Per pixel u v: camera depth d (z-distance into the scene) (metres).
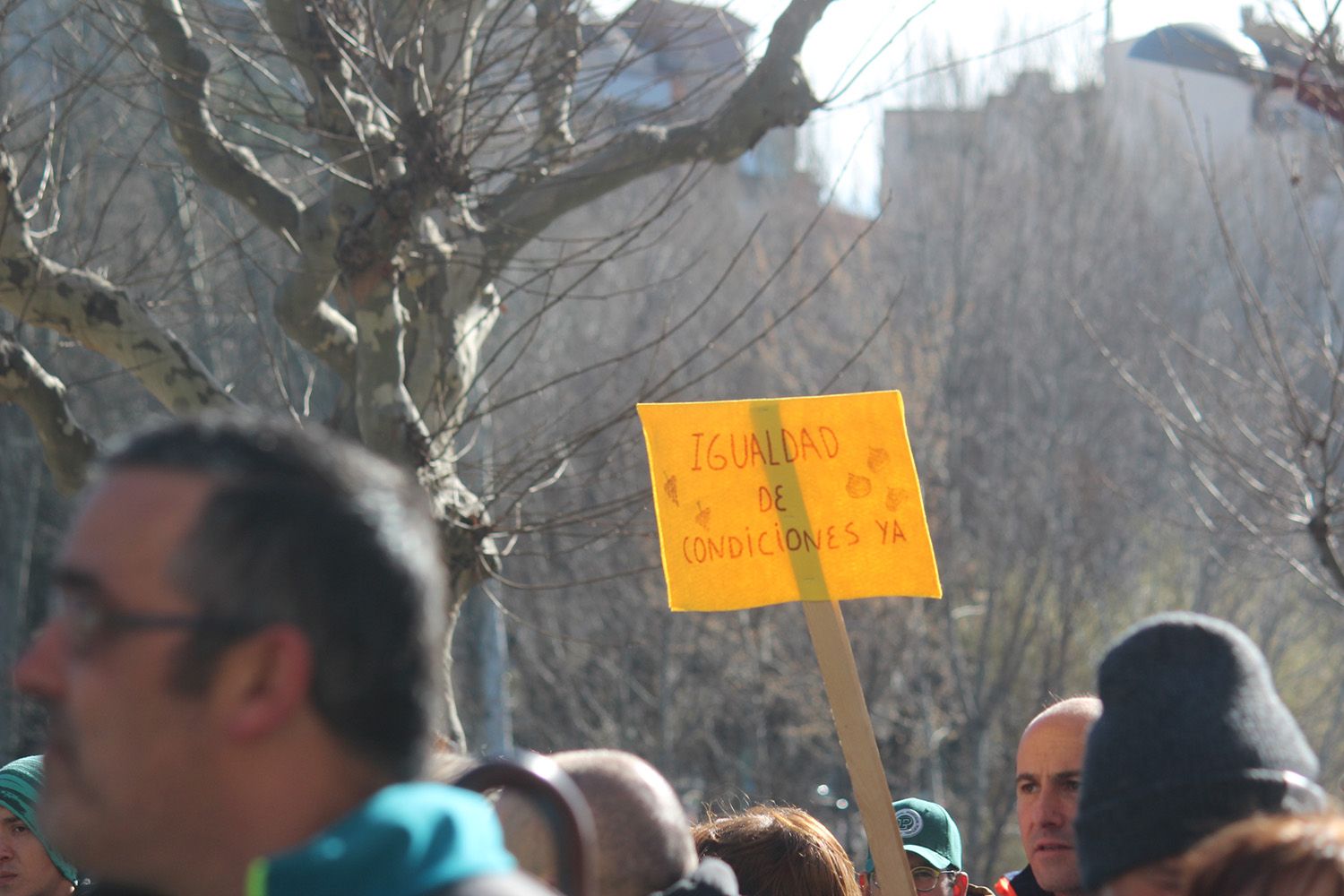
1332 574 11.72
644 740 29.75
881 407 5.05
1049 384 32.91
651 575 28.36
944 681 30.47
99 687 1.85
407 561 1.91
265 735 1.83
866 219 39.81
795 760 31.36
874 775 4.70
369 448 8.44
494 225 9.05
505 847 3.00
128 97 10.47
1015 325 34.00
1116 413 32.50
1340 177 11.96
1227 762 2.72
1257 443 13.07
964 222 36.41
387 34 8.95
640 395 8.70
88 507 1.90
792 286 33.34
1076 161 37.88
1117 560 31.31
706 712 30.95
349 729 1.86
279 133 12.27
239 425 1.93
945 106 38.75
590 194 9.36
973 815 28.27
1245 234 35.25
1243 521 13.81
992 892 6.17
